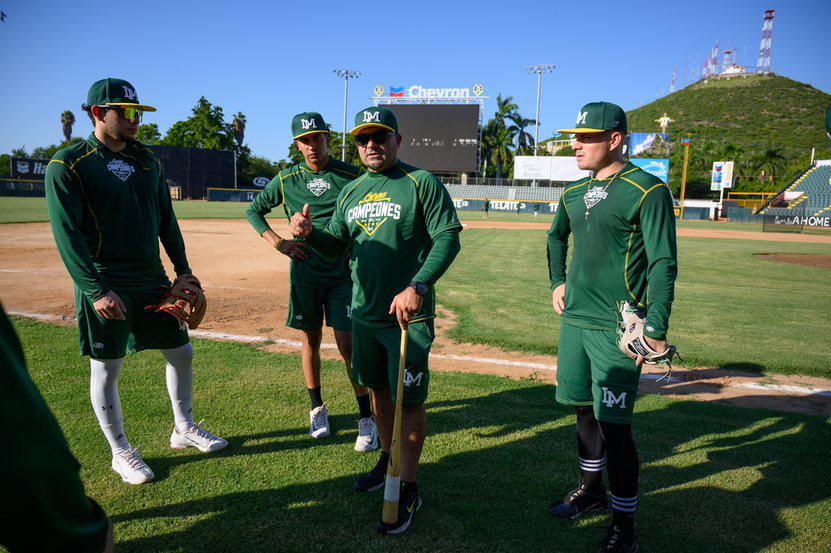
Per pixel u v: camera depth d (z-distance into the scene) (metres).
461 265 12.45
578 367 2.69
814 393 4.56
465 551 2.38
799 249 18.36
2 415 0.69
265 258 12.39
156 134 71.69
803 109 133.00
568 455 3.33
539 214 47.16
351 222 2.86
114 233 2.87
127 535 2.45
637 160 44.41
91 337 2.83
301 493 2.84
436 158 47.47
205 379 4.54
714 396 4.47
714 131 127.56
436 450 3.38
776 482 3.03
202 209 35.09
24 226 17.98
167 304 2.97
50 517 0.75
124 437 3.00
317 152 3.73
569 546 2.45
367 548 2.38
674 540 2.49
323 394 4.29
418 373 2.65
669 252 2.36
